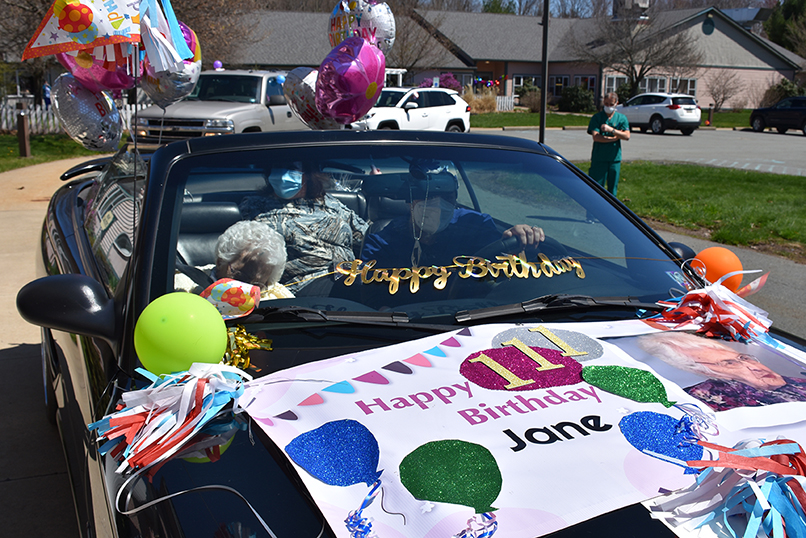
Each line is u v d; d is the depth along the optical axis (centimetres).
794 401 153
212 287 171
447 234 229
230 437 140
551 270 215
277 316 180
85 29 220
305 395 150
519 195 241
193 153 214
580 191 253
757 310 191
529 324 186
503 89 4519
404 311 192
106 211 278
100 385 168
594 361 168
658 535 115
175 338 147
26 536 256
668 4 5984
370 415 143
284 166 219
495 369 161
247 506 122
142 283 176
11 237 745
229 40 2172
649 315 198
